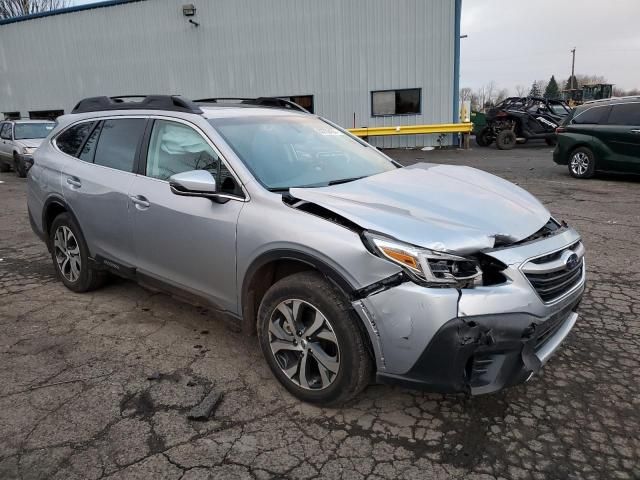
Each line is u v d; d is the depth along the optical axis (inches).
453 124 735.1
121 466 96.7
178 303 175.0
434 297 93.9
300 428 107.4
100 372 130.3
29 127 584.1
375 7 744.3
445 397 118.0
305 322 113.1
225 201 124.8
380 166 154.4
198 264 132.5
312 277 109.3
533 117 735.7
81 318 163.5
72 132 182.5
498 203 120.6
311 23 777.6
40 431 107.0
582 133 425.1
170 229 137.0
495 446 101.0
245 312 124.7
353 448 101.0
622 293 176.9
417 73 748.0
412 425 108.0
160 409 114.3
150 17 863.1
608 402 114.6
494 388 96.9
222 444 102.6
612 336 145.6
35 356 139.0
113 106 169.8
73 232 175.8
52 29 943.0
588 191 373.1
